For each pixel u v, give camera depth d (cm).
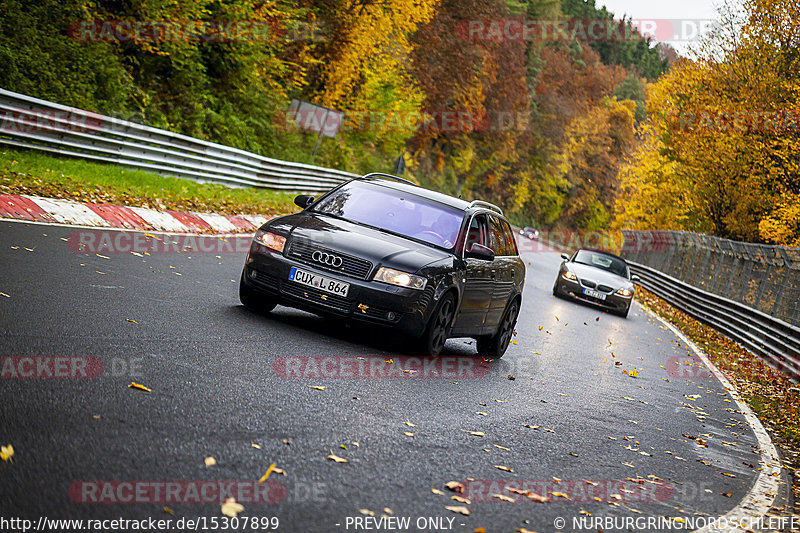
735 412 1825
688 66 6475
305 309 1480
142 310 1344
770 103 6038
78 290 1377
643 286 6788
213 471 721
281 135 5925
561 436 1177
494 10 11100
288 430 891
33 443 693
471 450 985
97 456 698
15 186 2216
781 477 1251
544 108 16850
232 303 1623
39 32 3656
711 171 6406
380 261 1460
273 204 4156
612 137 19100
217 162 4069
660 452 1231
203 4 4538
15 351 957
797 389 2477
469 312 1652
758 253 3966
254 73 5419
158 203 2873
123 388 905
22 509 570
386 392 1183
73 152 3005
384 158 8925
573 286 3828
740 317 3744
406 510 725
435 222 1658
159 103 4484
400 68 8606
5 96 2591
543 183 17000
